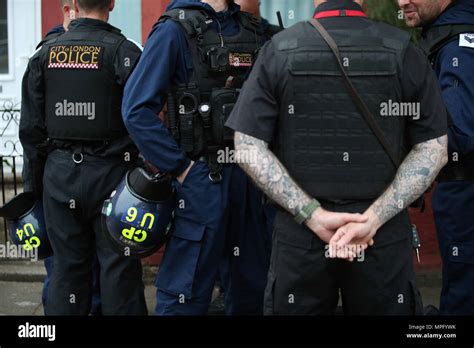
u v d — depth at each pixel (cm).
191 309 707
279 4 1230
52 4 1328
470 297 728
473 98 666
